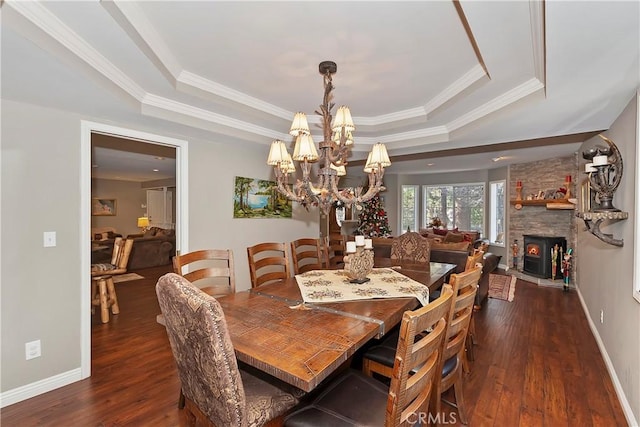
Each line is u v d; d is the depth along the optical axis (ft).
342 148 7.11
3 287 7.06
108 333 11.02
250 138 11.68
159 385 7.85
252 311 5.91
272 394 4.83
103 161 20.29
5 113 7.07
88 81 6.20
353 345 4.52
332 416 4.34
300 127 6.81
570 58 5.45
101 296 12.01
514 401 7.18
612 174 8.51
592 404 7.09
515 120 9.24
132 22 5.49
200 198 11.42
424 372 4.11
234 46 6.79
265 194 14.01
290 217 15.39
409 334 3.48
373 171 7.55
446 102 9.78
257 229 13.66
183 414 6.76
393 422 3.62
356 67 7.80
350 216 28.50
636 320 6.47
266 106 10.66
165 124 9.43
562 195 17.90
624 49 5.12
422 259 11.36
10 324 7.14
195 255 7.56
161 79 7.60
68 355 7.97
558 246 18.24
